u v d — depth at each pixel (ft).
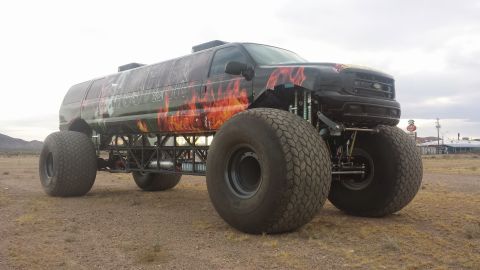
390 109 20.18
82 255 14.65
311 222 19.86
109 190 36.27
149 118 26.96
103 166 33.45
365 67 20.11
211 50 24.12
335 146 21.83
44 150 31.83
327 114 19.38
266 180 16.42
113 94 31.01
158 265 13.44
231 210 17.80
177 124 24.99
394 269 12.63
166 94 25.86
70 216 22.07
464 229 17.74
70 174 30.09
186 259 14.01
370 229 18.04
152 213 23.15
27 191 34.71
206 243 16.07
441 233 17.33
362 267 12.87
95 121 32.68
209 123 23.04
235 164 18.52
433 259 13.66
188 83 24.50
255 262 13.52
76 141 30.96
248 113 17.89
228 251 14.89
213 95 22.77
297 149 16.19
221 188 18.44
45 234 17.80
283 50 24.23
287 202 16.06
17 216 21.99
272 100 21.44
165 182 35.32
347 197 22.66
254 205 16.80
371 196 21.54
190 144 25.80
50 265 13.56
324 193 16.78
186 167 25.96
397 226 18.80
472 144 400.47
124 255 14.64
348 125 20.36
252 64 21.26
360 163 22.45
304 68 19.04
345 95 18.80
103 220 20.99
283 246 15.37
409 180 21.02
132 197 30.81
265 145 16.51
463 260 13.44
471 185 38.73
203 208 25.04
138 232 18.15
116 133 31.86
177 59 26.43
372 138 21.76
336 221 20.48
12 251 15.08
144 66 29.32
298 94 20.03
